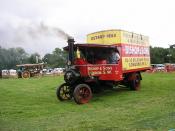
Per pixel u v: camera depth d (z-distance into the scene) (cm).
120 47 1684
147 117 980
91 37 1805
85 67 1456
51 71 4694
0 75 4262
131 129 827
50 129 873
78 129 859
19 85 2328
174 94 1598
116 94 1680
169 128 815
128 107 1221
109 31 1720
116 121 944
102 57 1572
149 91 1784
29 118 1063
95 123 927
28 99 1532
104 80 1559
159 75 3256
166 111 1076
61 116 1081
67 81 1460
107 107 1258
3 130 880
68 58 1473
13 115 1119
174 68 4266
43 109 1239
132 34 1841
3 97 1611
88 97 1403
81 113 1133
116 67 1608
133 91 1800
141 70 1942
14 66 6594
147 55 2083
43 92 1816
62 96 1488
